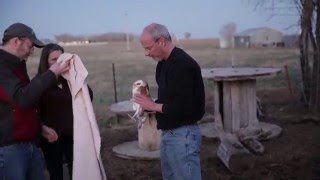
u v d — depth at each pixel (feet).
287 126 28.40
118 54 161.27
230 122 26.09
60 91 14.82
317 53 33.32
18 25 11.62
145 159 22.26
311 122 29.22
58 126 14.85
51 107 14.76
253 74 24.71
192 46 207.92
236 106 25.99
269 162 21.15
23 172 11.91
